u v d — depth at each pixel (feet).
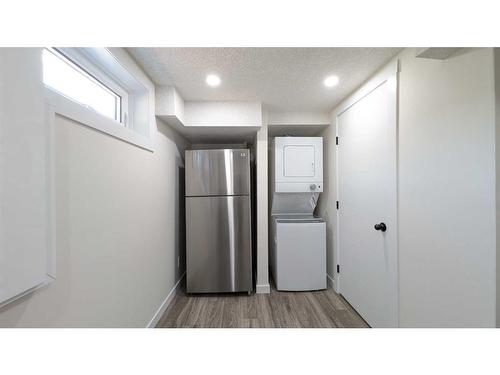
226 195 8.16
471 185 3.27
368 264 6.02
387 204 5.15
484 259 3.11
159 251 6.57
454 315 3.54
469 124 3.29
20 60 2.23
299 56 4.89
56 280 2.96
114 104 5.34
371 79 5.77
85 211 3.48
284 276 8.40
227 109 7.57
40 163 2.45
